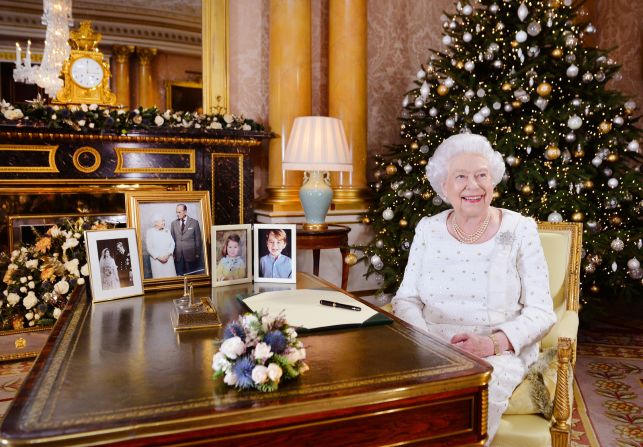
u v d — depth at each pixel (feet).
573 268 8.21
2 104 13.17
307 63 17.19
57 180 14.25
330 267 18.25
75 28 15.19
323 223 15.43
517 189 13.92
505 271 6.80
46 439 3.10
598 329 15.64
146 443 3.29
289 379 4.01
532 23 13.56
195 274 7.04
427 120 16.12
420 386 3.93
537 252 6.88
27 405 3.53
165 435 3.30
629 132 14.07
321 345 4.81
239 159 16.39
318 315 5.59
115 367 4.24
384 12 19.39
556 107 14.32
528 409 5.84
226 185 16.26
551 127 13.43
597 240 13.04
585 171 13.66
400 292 7.54
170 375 4.08
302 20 16.96
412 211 15.57
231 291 6.77
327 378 4.03
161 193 6.93
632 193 13.88
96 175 14.66
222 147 16.10
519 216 7.12
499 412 5.58
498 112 14.38
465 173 6.77
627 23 22.45
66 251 11.82
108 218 14.97
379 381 3.98
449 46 15.64
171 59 16.55
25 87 14.79
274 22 16.99
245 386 3.78
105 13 15.53
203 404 3.57
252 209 16.85
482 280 6.86
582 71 13.99
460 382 4.06
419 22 20.07
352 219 17.87
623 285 13.53
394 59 19.70
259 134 16.26
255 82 17.79
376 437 3.89
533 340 6.39
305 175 15.62
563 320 7.60
